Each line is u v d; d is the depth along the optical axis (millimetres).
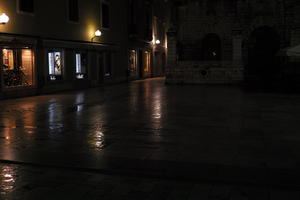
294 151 6234
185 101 13984
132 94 17391
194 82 23984
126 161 5715
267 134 7672
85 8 21938
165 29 40594
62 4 19453
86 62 22203
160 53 38500
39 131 8242
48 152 6336
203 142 6977
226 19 27531
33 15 16984
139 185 4785
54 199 4352
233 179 4820
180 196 4375
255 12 27031
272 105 12508
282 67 21672
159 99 14852
